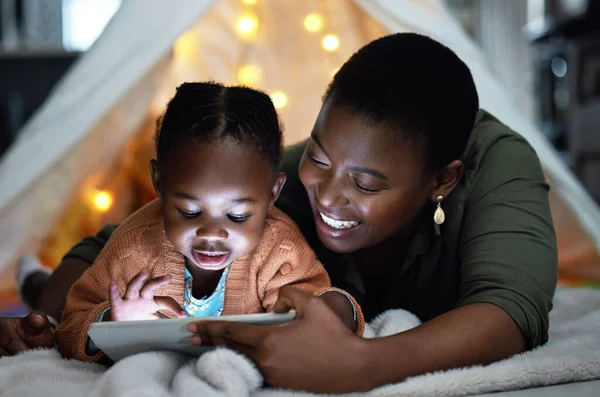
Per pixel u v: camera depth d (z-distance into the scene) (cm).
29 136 211
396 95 108
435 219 120
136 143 250
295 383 90
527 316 103
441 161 115
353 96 108
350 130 108
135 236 114
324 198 113
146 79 217
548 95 542
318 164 114
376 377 91
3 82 446
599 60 446
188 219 105
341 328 91
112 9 569
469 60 212
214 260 107
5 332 115
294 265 119
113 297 98
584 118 444
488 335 98
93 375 100
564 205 237
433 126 110
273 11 248
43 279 170
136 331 94
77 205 237
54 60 447
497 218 114
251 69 251
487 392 94
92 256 148
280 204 136
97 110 203
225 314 117
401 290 132
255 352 91
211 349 96
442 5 225
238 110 107
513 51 468
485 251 111
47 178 215
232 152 104
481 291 107
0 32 513
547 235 115
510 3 468
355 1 211
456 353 96
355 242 119
